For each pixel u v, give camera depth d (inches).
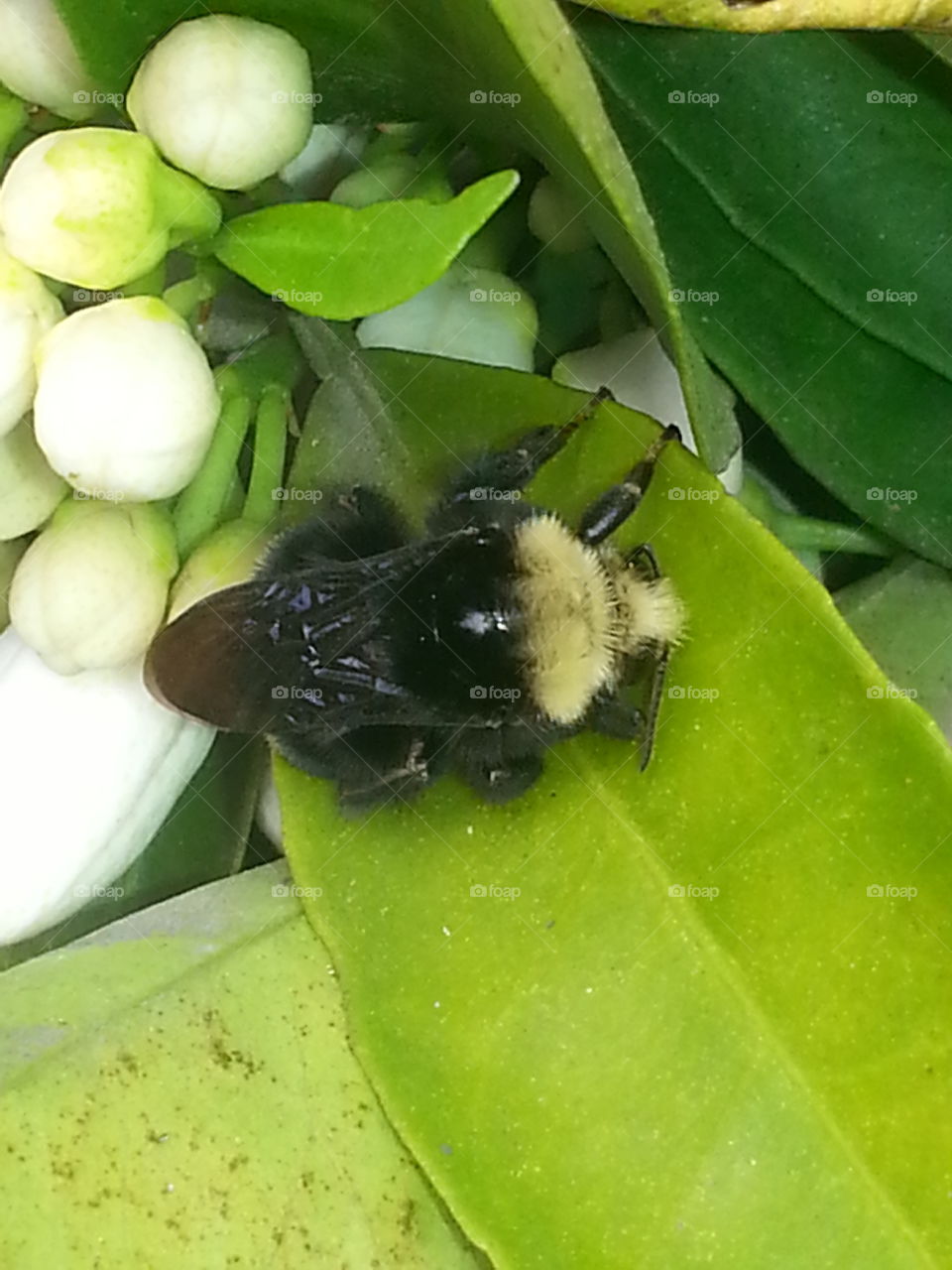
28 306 2.5
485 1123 2.7
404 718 2.8
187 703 2.7
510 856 2.8
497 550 2.8
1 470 2.6
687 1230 2.7
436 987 2.8
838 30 2.8
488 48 2.4
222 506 2.8
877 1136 2.6
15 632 2.8
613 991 2.7
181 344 2.5
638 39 2.8
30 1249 2.7
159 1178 2.8
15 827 2.8
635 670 2.7
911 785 2.6
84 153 2.4
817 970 2.6
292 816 2.8
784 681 2.6
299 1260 2.8
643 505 2.7
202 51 2.5
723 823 2.7
